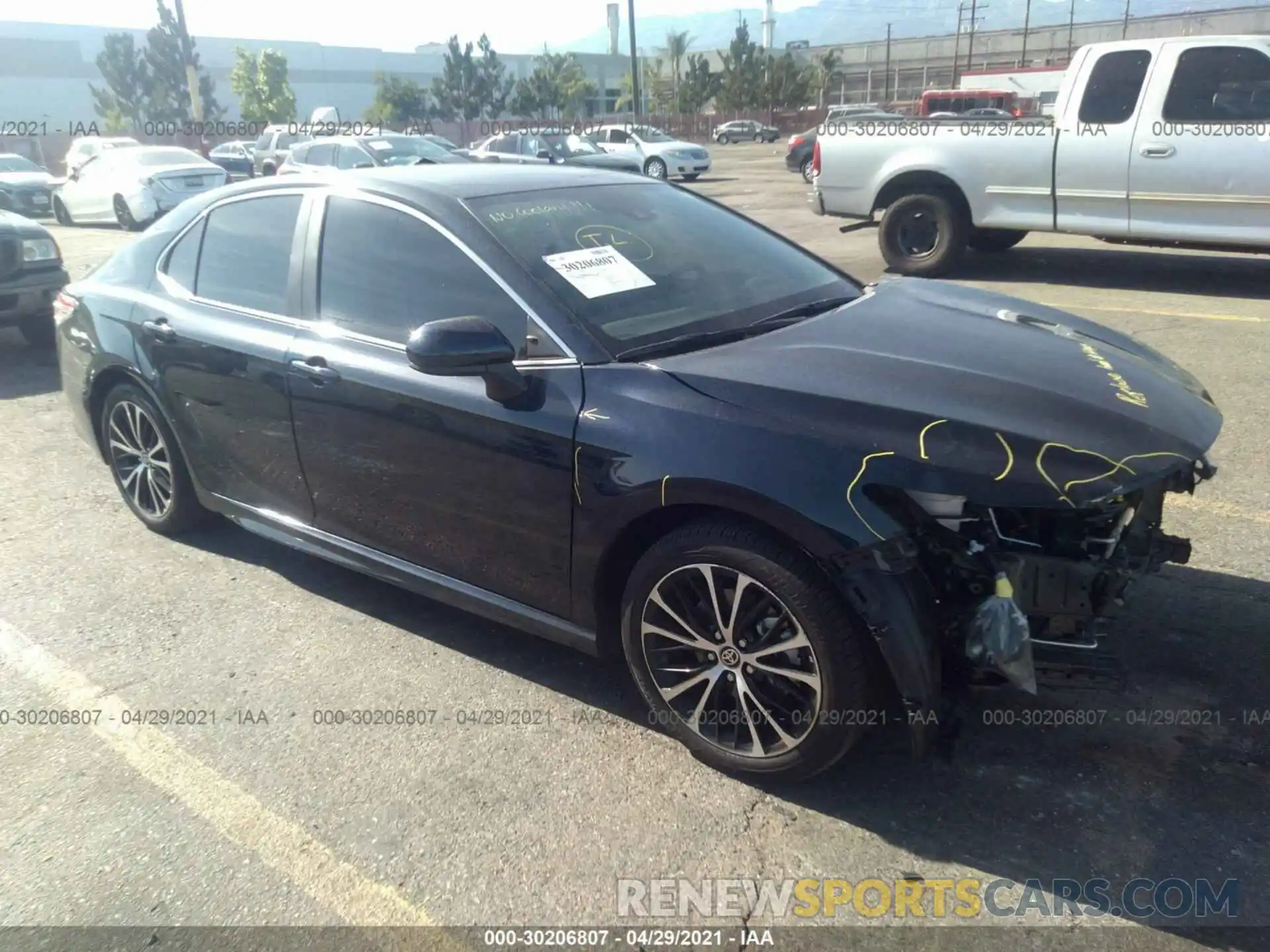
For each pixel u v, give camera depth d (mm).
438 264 3402
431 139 23625
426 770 3021
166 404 4273
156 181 16984
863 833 2684
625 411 2875
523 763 3031
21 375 7875
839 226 13992
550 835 2729
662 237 3715
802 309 3535
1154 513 3041
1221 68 8234
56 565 4477
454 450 3223
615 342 3072
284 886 2604
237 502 4195
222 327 3975
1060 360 3037
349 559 3779
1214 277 9391
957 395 2754
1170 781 2803
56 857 2734
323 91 63656
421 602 4074
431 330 2910
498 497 3160
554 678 3488
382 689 3453
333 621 3926
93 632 3896
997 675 2648
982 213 9594
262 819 2844
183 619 3971
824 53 83688
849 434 2623
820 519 2516
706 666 2885
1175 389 3031
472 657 3641
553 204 3664
